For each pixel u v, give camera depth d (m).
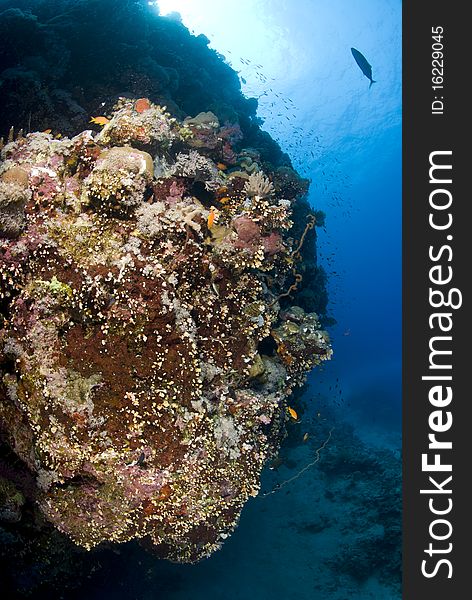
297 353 6.20
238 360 5.09
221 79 12.59
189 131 6.41
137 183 4.29
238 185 5.75
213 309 4.79
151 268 4.06
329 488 14.08
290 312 6.89
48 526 5.12
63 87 8.80
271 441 6.27
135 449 4.03
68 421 3.98
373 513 12.75
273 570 11.07
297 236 9.67
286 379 6.11
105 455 4.00
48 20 9.45
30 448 4.30
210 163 6.09
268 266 5.43
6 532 4.92
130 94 8.75
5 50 8.52
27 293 4.08
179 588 9.88
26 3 11.21
